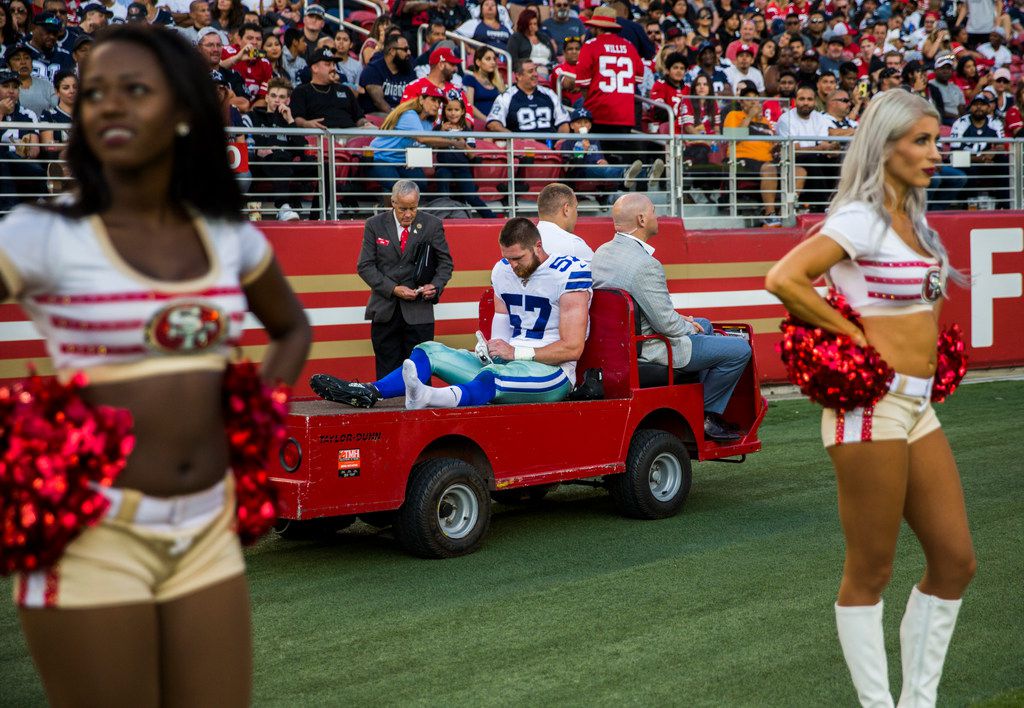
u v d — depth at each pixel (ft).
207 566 6.78
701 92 39.88
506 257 19.53
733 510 21.01
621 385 19.95
